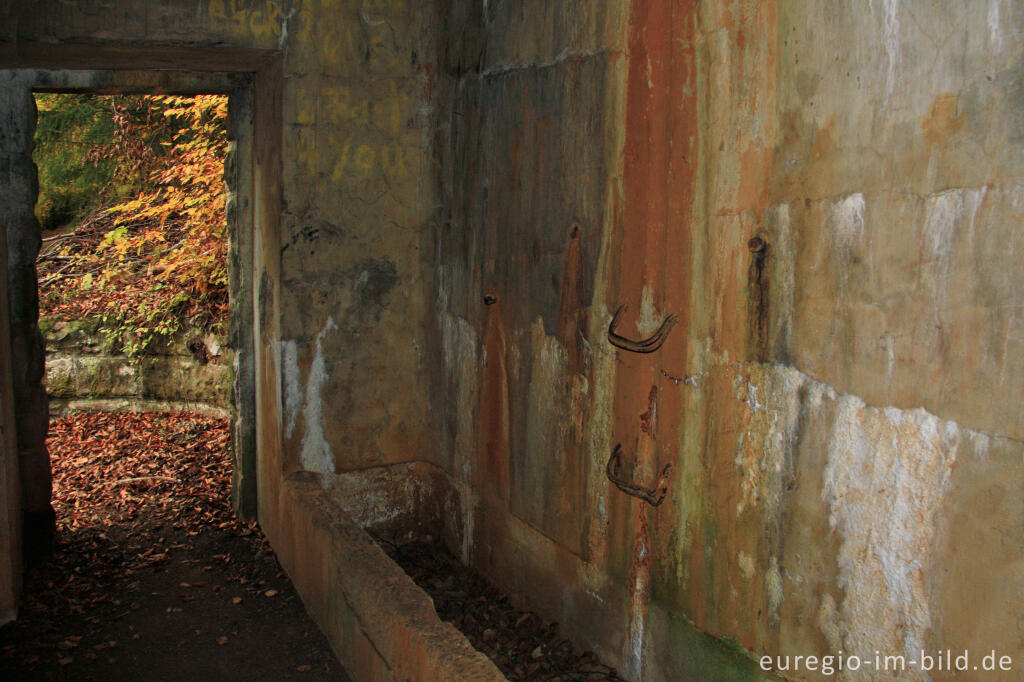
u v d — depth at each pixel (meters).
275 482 5.47
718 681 3.23
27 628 4.59
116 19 4.55
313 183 5.23
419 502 5.69
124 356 8.81
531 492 4.43
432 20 5.30
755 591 3.04
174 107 9.15
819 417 2.74
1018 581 2.17
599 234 3.77
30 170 5.40
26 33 4.40
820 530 2.75
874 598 2.57
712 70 3.10
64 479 6.98
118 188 9.54
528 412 4.40
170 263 8.59
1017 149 2.14
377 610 3.65
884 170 2.48
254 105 5.77
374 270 5.44
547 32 4.06
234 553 5.60
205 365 8.66
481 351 4.85
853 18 2.55
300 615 4.71
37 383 5.40
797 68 2.75
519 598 4.59
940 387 2.36
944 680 2.37
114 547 5.69
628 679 3.75
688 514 3.35
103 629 4.62
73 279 8.95
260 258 5.74
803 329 2.78
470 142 4.87
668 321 3.38
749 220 2.98
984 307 2.23
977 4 2.22
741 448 3.07
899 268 2.45
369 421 5.52
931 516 2.39
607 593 3.86
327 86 5.19
